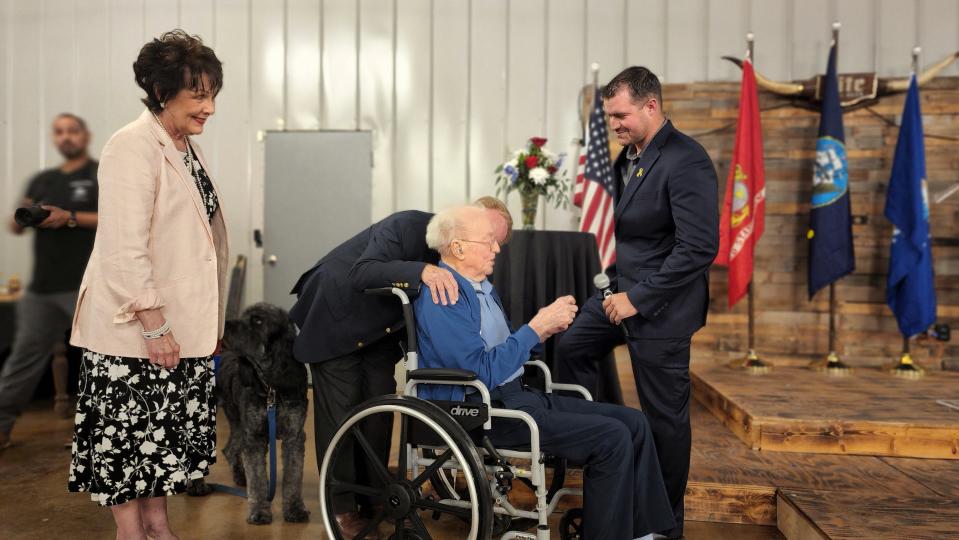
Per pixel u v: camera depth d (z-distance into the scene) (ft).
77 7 18.21
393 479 6.49
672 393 7.64
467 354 6.44
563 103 17.16
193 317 6.29
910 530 6.99
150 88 6.17
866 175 15.88
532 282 10.00
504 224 8.04
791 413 10.75
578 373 8.75
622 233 8.02
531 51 17.24
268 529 8.24
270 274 18.04
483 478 5.94
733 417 11.60
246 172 18.11
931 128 15.67
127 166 5.91
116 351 5.95
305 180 17.94
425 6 17.51
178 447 6.29
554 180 11.80
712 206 7.29
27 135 18.38
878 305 15.90
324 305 7.73
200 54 6.20
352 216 17.83
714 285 16.31
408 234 7.50
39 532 8.23
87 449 6.21
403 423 6.44
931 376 14.75
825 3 16.26
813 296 15.57
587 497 6.38
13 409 12.07
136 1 18.11
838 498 8.02
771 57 16.42
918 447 10.07
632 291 7.39
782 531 8.28
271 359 7.98
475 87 17.43
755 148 15.14
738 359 15.93
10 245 17.99
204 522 8.49
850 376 14.64
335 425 7.92
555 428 6.43
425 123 17.60
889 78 15.67
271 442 8.17
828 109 15.08
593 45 17.03
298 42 17.88
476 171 17.47
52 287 12.40
